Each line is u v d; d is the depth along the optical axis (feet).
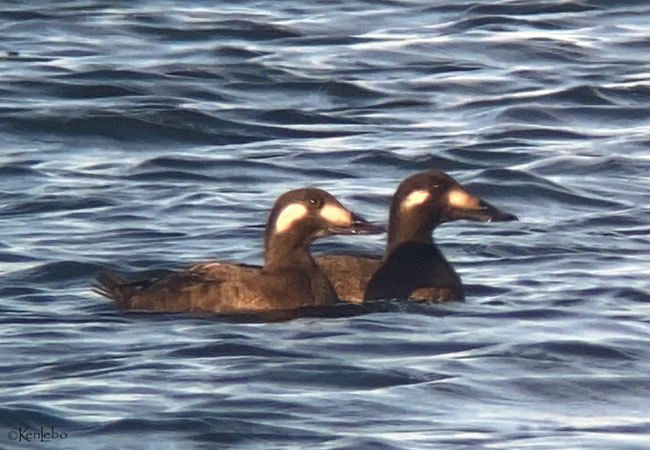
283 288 47.65
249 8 94.94
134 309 47.73
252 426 38.01
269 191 63.67
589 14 92.32
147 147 70.69
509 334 45.06
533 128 72.28
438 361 42.55
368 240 57.21
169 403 39.37
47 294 49.85
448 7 94.02
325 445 37.01
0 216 59.62
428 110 75.51
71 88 78.18
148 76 80.53
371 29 89.86
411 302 48.52
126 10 94.27
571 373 41.88
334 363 42.32
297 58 83.97
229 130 72.33
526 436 37.76
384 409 39.24
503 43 86.07
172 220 59.11
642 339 44.73
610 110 74.95
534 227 58.23
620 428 38.40
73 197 62.08
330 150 69.10
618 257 54.03
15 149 69.87
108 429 37.81
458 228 57.82
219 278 47.80
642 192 63.36
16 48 86.12
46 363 42.50
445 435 37.68
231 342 44.04
